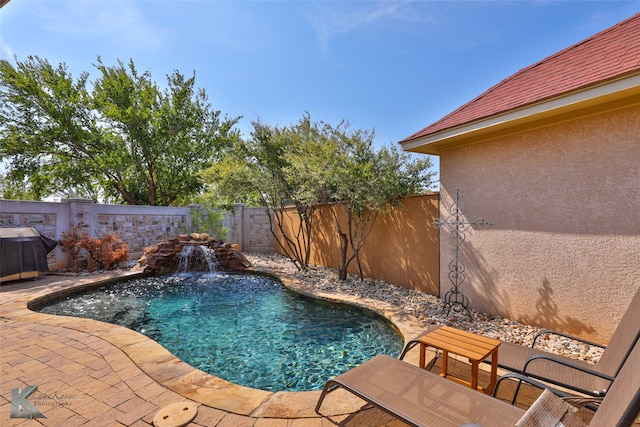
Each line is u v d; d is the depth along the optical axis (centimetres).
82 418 256
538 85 480
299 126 913
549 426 169
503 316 513
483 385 309
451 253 596
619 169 390
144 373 330
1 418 255
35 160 1491
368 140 708
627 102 378
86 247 906
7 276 745
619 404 128
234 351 458
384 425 250
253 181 914
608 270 400
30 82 1344
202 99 1789
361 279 798
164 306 668
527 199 480
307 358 435
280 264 1112
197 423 251
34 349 387
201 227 1368
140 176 1677
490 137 522
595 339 411
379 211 739
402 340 457
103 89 1533
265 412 266
